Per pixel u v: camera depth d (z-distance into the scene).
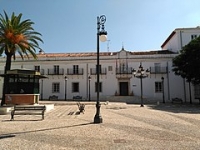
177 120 11.33
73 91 36.56
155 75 35.41
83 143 6.25
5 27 19.12
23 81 18.98
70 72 36.88
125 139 6.72
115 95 35.34
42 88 37.06
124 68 36.12
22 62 37.81
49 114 14.70
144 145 5.96
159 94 35.03
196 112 16.27
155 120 11.32
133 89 35.44
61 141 6.52
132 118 12.22
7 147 5.83
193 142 6.30
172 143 6.18
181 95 34.44
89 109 19.12
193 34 35.69
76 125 9.60
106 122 10.50
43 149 5.64
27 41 20.50
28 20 19.97
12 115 11.87
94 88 36.16
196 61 26.75
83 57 36.91
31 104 18.83
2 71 37.47
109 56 36.59
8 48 18.44
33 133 7.82
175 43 37.09
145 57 35.78
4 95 18.66
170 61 35.34
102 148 5.68
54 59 37.34
